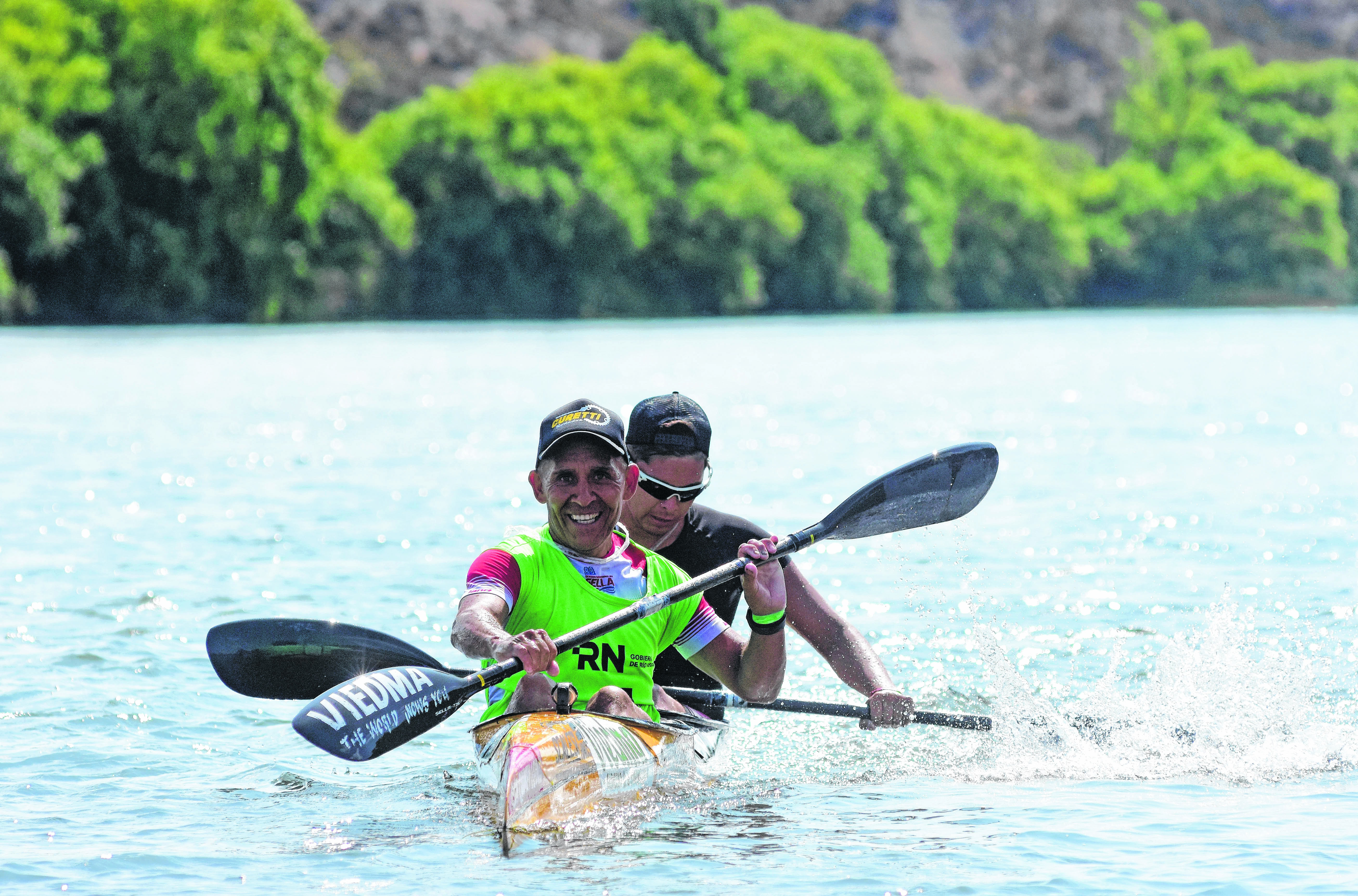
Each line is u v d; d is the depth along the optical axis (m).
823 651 18.52
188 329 164.50
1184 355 108.75
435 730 18.94
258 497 39.38
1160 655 21.38
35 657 21.88
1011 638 23.64
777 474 42.75
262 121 173.00
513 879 12.90
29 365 95.81
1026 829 14.48
